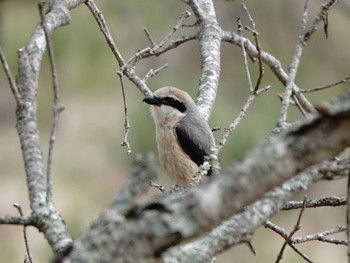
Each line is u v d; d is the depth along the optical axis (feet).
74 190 41.81
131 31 41.09
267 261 41.83
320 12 17.92
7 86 52.19
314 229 44.04
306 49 43.75
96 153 43.42
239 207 11.75
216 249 12.99
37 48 18.79
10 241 41.52
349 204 13.80
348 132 11.70
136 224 11.51
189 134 35.55
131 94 42.24
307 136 11.75
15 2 39.24
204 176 22.80
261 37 44.14
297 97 28.25
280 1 44.98
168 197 12.08
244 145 39.29
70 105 43.16
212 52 31.01
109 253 11.51
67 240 13.43
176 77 43.09
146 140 40.91
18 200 47.67
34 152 14.71
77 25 39.22
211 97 30.83
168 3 42.75
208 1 32.45
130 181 11.59
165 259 12.67
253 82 41.83
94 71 40.29
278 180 11.72
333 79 43.55
